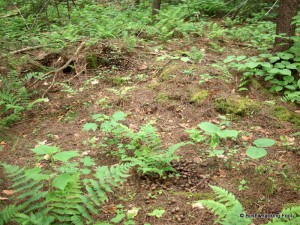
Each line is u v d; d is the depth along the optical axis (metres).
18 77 7.34
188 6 12.00
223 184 4.35
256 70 6.79
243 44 8.61
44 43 8.75
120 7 13.95
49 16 12.24
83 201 3.53
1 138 5.47
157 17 10.65
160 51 8.21
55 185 3.38
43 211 3.41
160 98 6.38
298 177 4.38
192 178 4.48
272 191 4.15
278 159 4.79
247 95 6.48
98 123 5.89
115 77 7.21
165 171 4.59
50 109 6.45
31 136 5.65
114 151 5.07
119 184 4.38
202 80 6.68
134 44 8.29
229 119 5.84
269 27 9.49
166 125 5.75
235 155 4.91
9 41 9.11
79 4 14.44
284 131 5.47
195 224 3.73
